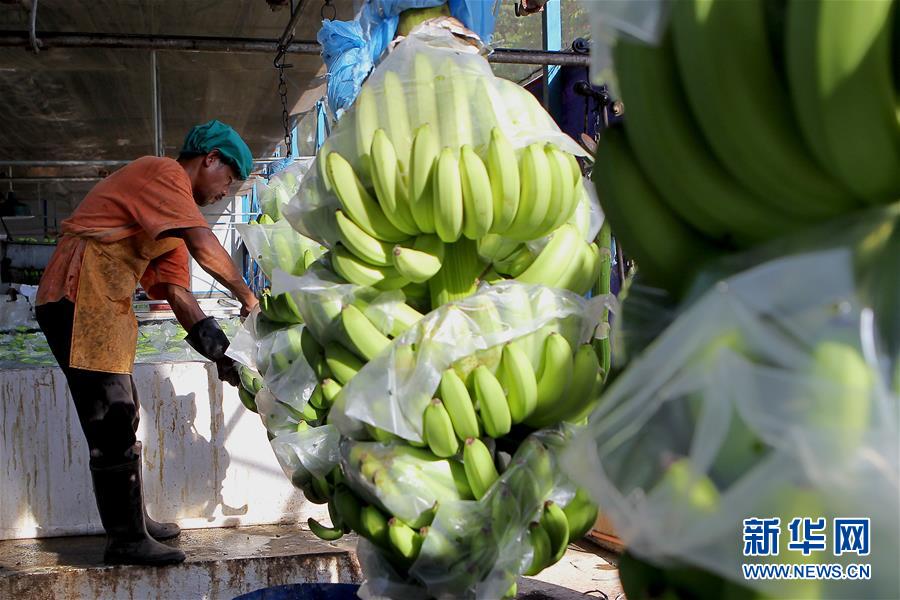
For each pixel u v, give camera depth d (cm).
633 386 61
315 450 153
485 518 110
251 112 809
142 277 305
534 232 117
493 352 112
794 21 56
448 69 122
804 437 52
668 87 66
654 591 67
